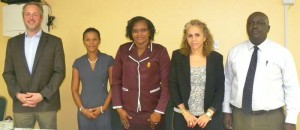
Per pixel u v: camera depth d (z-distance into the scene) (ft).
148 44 7.89
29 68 8.41
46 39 8.50
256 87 7.06
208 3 10.12
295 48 9.70
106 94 9.07
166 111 8.37
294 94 6.98
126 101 7.79
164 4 10.39
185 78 7.38
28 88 8.31
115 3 10.76
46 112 8.49
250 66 7.18
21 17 10.30
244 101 7.18
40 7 8.55
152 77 7.65
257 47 7.19
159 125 7.73
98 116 8.93
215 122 7.41
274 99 7.02
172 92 7.53
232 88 7.52
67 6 11.10
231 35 10.03
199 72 7.32
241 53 7.39
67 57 11.16
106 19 10.84
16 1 10.46
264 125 7.09
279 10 9.72
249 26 7.11
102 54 9.28
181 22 10.31
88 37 9.00
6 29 10.62
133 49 7.88
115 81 8.04
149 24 7.89
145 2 10.53
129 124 7.80
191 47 7.43
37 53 8.35
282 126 7.13
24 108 8.44
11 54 8.54
